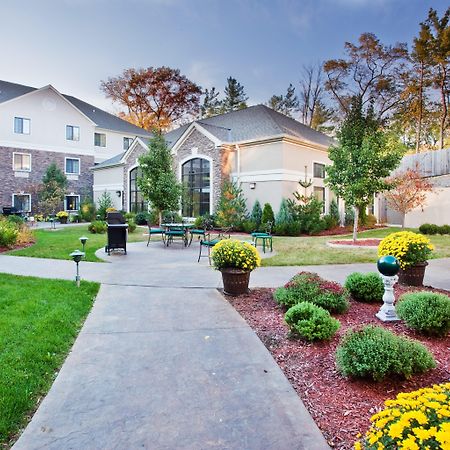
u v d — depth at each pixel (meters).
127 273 7.57
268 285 6.55
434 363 3.22
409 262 6.43
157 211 16.34
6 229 11.34
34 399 2.83
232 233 16.92
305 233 16.84
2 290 5.84
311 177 18.67
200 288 6.32
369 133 12.48
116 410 2.70
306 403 2.81
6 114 26.31
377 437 1.61
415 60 28.12
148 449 2.27
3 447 2.28
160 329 4.37
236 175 18.59
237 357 3.62
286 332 4.26
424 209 20.23
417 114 29.16
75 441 2.34
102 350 3.77
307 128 22.28
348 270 8.09
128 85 37.44
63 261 8.91
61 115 29.14
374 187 12.17
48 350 3.64
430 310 4.13
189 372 3.30
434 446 1.42
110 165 25.95
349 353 3.20
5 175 26.28
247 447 2.29
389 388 3.01
